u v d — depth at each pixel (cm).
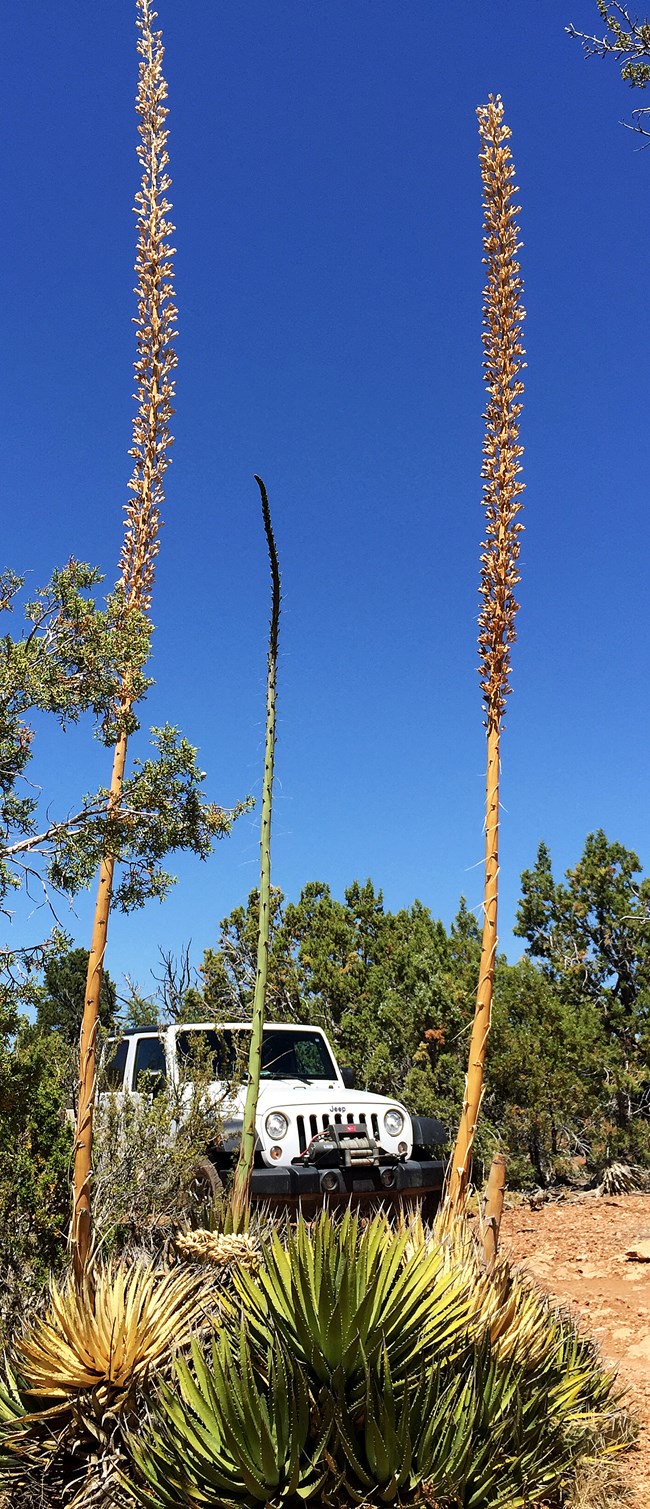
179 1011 1030
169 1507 344
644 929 1382
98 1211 630
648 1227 879
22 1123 557
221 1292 432
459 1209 500
